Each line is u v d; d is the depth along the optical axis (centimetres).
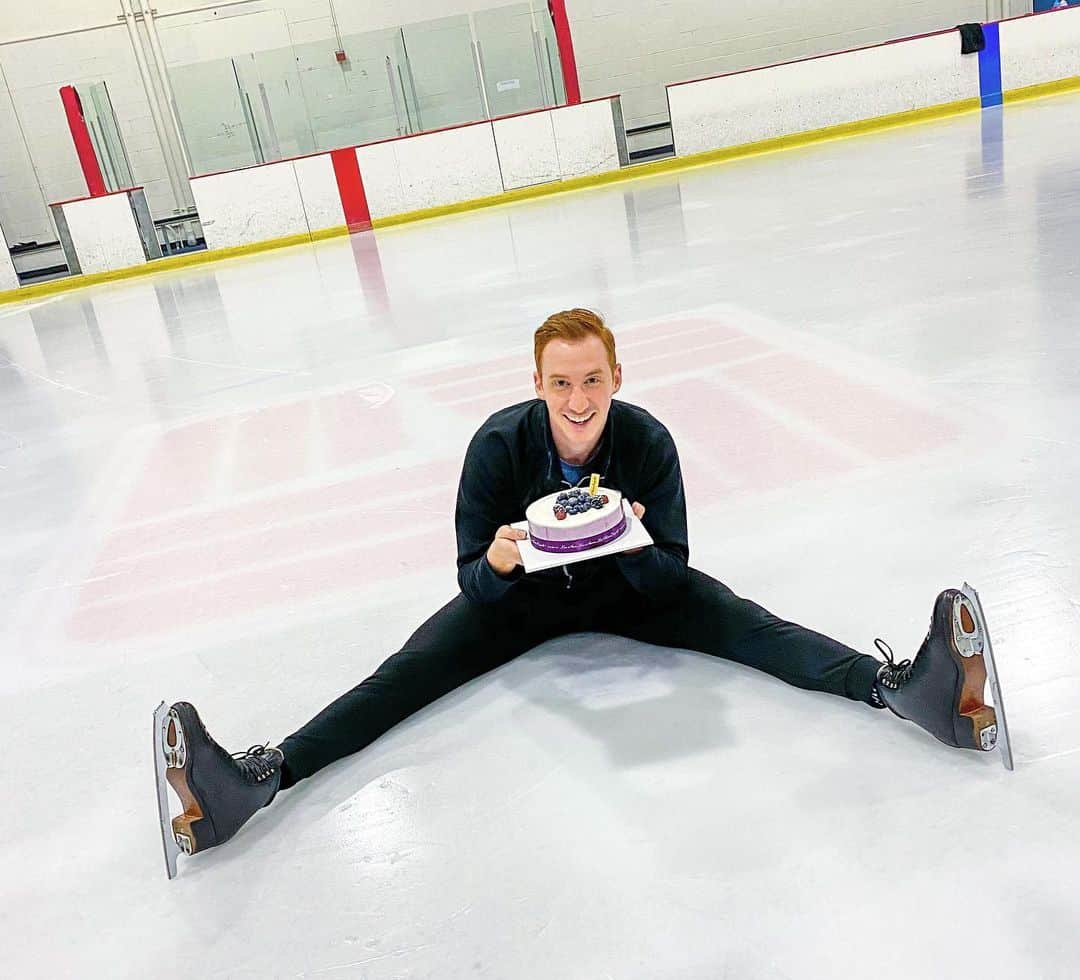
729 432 308
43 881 159
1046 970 114
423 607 232
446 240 927
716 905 130
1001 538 214
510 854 146
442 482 312
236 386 498
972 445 265
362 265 866
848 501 247
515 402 385
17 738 204
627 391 367
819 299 457
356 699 174
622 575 183
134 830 169
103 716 208
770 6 1400
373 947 133
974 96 1223
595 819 150
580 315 160
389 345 526
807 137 1202
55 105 1274
